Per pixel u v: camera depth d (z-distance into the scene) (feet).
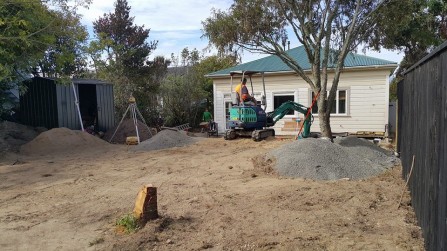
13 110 54.70
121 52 83.82
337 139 35.22
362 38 39.37
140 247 14.62
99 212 19.65
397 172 27.22
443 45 10.98
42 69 57.11
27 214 19.62
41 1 38.88
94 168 33.32
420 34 51.34
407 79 23.38
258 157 33.24
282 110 48.88
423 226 15.07
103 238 15.75
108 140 55.47
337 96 59.21
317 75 38.96
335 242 14.87
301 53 69.00
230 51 41.37
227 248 14.57
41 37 38.68
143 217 17.03
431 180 13.24
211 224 17.21
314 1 38.75
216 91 69.31
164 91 82.89
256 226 16.85
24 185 26.71
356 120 58.34
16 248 15.05
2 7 35.17
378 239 15.08
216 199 21.53
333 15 37.27
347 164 27.30
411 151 20.68
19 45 37.01
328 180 25.54
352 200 20.48
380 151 33.35
